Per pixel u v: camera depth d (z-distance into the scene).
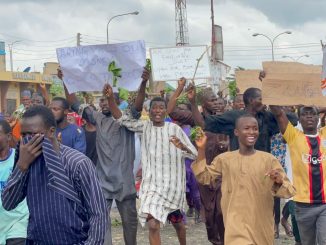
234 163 5.59
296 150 6.20
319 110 7.07
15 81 44.09
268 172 5.41
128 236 7.37
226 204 5.61
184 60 7.73
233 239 5.40
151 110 7.30
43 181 3.78
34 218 3.78
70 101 7.89
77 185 3.82
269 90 6.12
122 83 7.10
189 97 7.39
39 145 3.76
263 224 5.48
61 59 7.20
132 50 7.05
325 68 6.15
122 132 7.33
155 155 7.18
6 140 5.85
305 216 6.20
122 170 7.27
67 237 3.78
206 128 6.80
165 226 9.87
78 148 7.49
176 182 7.16
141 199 7.04
